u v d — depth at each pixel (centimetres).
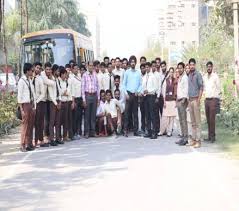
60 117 1462
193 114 1377
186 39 5725
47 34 2233
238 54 1864
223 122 1830
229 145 1380
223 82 2344
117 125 1653
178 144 1426
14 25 4641
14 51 4628
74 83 1554
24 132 1350
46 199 820
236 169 1048
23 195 852
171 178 963
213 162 1133
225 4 2223
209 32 4197
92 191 866
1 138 1648
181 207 758
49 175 1013
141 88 1608
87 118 1598
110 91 1648
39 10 5388
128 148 1355
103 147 1380
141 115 1633
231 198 812
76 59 2217
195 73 1381
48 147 1407
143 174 1004
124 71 1658
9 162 1177
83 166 1101
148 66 1597
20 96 1335
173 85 1597
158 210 741
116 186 900
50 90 1421
